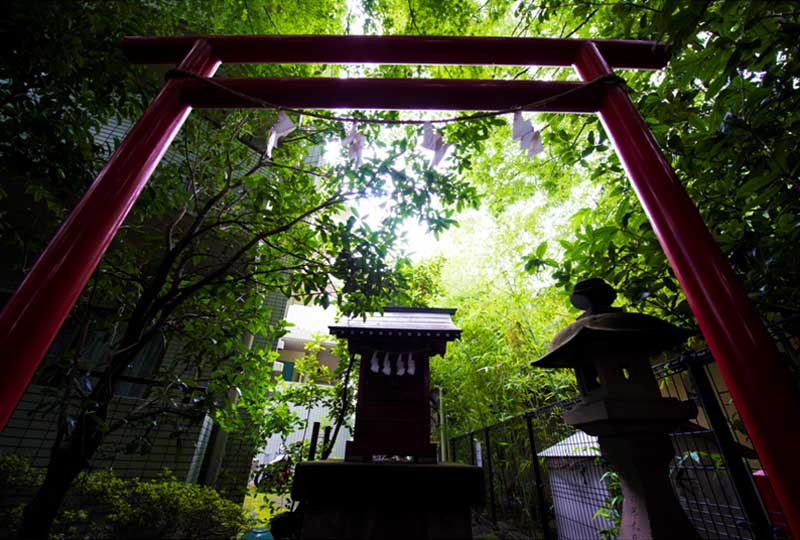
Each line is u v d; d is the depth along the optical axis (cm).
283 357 1418
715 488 291
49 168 275
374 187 388
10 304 146
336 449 977
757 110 177
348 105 255
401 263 417
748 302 147
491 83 250
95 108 290
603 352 196
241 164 488
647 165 194
